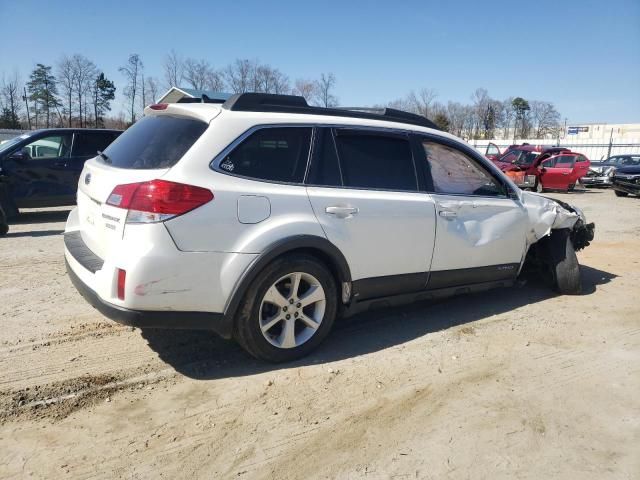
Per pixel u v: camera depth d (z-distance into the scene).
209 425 2.99
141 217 3.11
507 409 3.26
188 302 3.25
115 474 2.55
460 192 4.61
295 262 3.59
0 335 4.13
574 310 5.14
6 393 3.24
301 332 3.84
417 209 4.17
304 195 3.63
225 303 3.37
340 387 3.45
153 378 3.51
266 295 3.51
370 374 3.65
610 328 4.67
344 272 3.84
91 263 3.49
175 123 3.62
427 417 3.14
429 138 4.49
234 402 3.23
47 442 2.78
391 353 4.00
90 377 3.49
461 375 3.69
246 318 3.48
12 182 9.68
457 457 2.78
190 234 3.18
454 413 3.19
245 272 3.37
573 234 5.84
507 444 2.90
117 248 3.17
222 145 3.38
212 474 2.59
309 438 2.90
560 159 20.53
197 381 3.48
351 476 2.61
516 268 5.08
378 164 4.11
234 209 3.32
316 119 3.85
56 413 3.05
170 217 3.12
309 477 2.59
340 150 3.91
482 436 2.97
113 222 3.25
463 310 5.05
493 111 61.41
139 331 4.28
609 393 3.49
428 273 4.34
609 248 8.28
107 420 3.00
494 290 5.74
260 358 3.64
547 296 5.58
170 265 3.14
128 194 3.17
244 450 2.78
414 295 4.38
